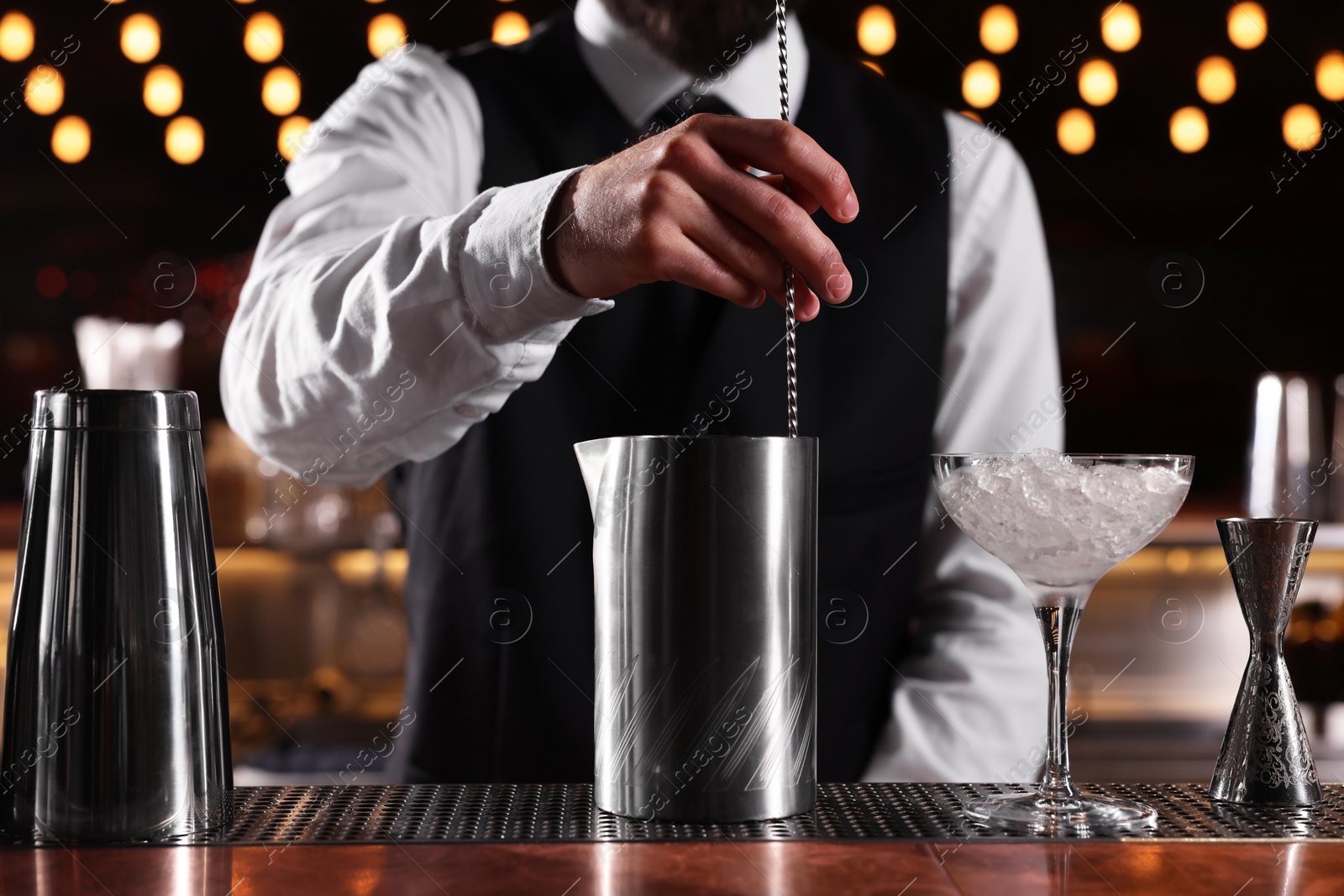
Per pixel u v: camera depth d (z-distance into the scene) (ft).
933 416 3.80
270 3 8.00
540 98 3.91
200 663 1.80
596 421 3.68
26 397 9.43
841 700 3.59
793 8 3.91
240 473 7.84
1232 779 1.95
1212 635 7.91
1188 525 7.90
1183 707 7.66
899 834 1.76
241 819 1.87
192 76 8.29
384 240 2.56
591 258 2.10
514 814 1.87
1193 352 9.77
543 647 3.69
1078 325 9.82
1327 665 7.41
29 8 8.24
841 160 3.89
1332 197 8.75
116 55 8.31
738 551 1.74
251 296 3.15
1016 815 1.83
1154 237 9.29
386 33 7.32
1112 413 9.76
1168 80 8.33
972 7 8.06
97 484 1.75
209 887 1.55
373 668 7.77
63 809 1.72
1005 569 3.59
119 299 9.27
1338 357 9.63
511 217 2.22
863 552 3.66
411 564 3.97
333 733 7.22
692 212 1.95
